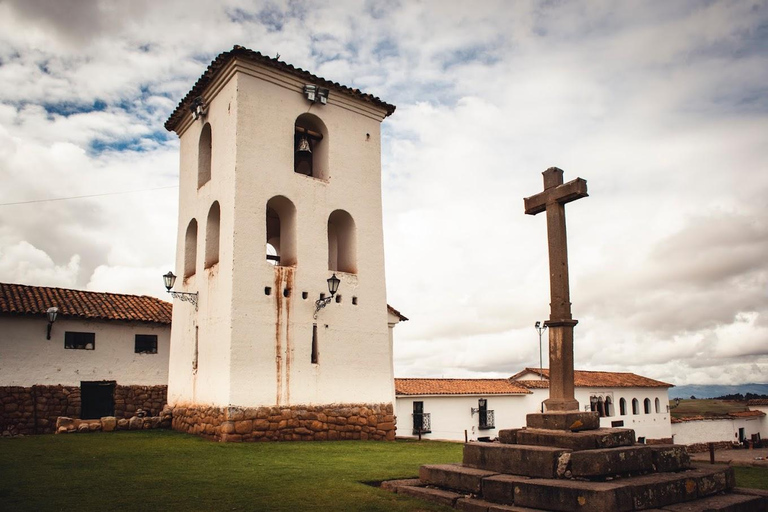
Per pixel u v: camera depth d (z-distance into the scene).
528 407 33.62
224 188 16.94
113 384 21.64
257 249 16.45
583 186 9.69
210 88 18.53
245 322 15.79
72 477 9.61
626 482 7.39
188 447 13.62
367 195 19.42
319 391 16.84
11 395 19.52
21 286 22.23
